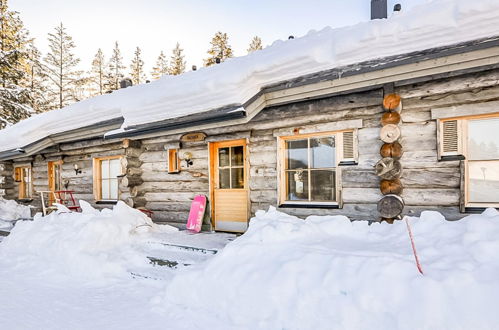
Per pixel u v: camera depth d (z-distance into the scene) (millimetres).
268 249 3016
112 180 7070
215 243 4379
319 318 2285
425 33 2918
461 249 2367
